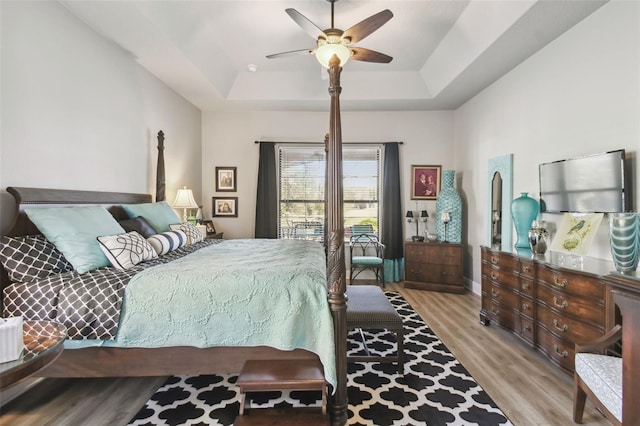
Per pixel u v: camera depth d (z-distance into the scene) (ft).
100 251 7.41
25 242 6.81
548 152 10.21
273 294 6.34
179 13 9.62
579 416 6.04
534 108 10.85
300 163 17.84
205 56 12.14
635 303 3.18
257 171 17.78
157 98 13.00
